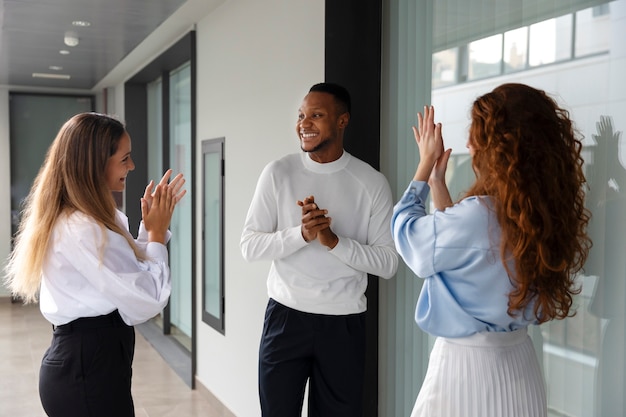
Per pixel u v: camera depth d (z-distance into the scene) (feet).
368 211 8.11
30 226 7.05
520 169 5.20
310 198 7.48
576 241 5.41
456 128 8.27
